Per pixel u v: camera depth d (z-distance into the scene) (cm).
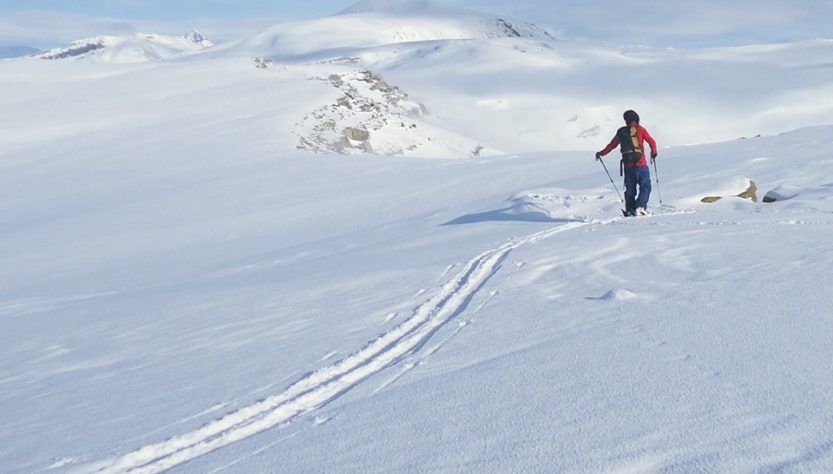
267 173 3509
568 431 331
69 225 2673
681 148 2977
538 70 14588
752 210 1262
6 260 2114
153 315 891
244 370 518
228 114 5691
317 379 477
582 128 10700
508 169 2906
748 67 14912
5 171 4141
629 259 777
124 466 361
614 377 398
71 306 1216
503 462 306
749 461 281
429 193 2500
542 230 1155
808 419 314
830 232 840
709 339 451
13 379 629
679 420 329
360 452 338
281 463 337
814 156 1975
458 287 750
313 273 1057
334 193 2808
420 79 13838
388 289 783
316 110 6044
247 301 859
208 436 391
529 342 498
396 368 477
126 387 523
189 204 2867
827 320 467
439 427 357
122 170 3962
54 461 376
